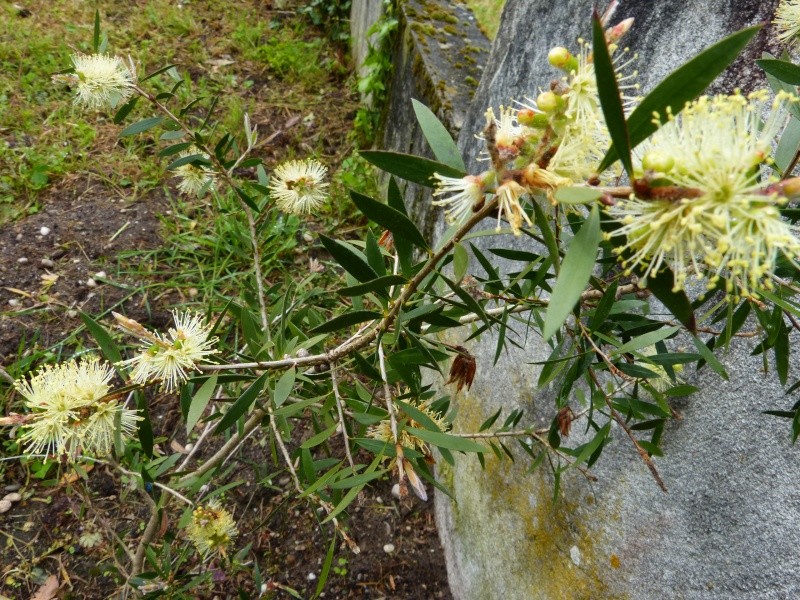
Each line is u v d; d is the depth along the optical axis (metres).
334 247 0.34
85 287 1.05
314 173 0.63
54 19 1.59
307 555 0.83
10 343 0.95
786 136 0.32
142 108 1.37
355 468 0.39
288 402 0.64
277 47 1.69
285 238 1.15
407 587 0.82
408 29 1.19
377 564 0.84
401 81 1.24
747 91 0.40
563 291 0.20
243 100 1.53
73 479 0.83
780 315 0.32
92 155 1.28
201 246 1.14
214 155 0.61
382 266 0.36
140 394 0.44
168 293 1.07
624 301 0.39
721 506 0.38
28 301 1.01
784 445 0.34
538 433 0.58
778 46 0.38
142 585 0.61
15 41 1.48
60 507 0.82
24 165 1.20
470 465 0.78
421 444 0.45
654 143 0.23
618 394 0.50
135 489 0.79
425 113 0.31
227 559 0.67
